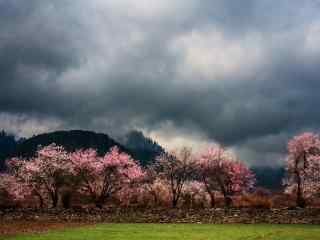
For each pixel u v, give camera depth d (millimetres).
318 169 68875
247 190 83750
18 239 40188
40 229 51062
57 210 68125
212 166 82000
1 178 84875
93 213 66688
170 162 81750
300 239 39625
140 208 67750
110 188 82062
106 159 82312
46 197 88250
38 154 84562
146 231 48094
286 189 73875
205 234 44562
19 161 85188
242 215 60219
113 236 42906
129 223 61375
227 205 73812
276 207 65000
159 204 82938
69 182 81938
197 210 62938
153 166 86688
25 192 82375
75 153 85312
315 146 72375
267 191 82688
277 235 42969
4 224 58719
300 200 69312
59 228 52219
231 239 40188
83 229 50812
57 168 79812
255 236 42312
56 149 85688
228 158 82875
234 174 82500
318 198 68438
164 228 51781
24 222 62594
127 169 83188
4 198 85438
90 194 84562
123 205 79875
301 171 71750
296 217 57906
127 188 83688
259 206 66188
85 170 81562
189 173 82000
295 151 73000
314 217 57062
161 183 85000
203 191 85000
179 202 83812
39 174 79312
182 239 40375
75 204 86938
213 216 61156
